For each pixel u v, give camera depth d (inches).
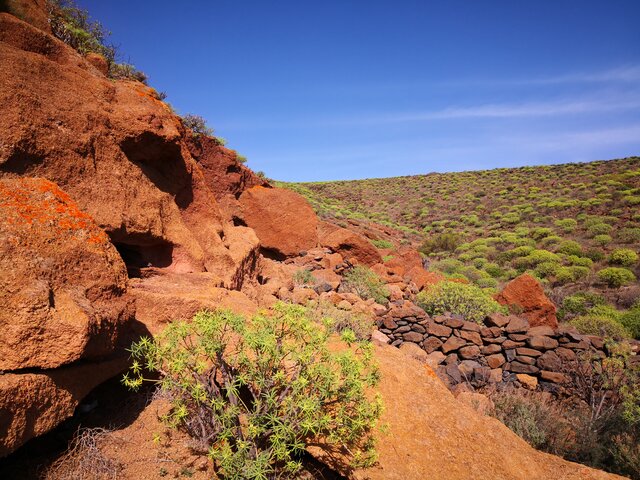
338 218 1123.3
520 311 442.3
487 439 158.2
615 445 221.3
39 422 99.2
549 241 1064.8
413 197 2123.5
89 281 122.5
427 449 143.7
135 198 211.8
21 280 103.8
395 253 753.6
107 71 319.9
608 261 861.8
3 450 90.5
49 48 218.7
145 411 132.0
